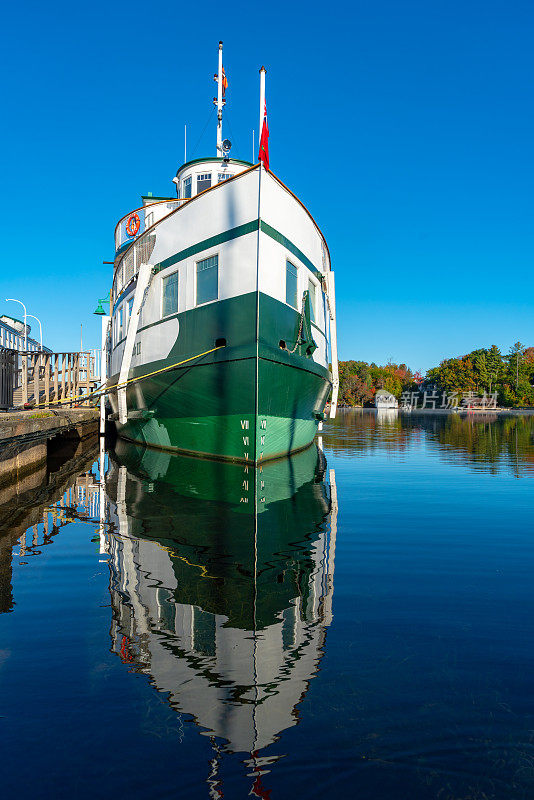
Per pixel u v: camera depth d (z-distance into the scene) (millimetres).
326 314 18375
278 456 14367
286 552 5773
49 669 3080
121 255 20766
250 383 11664
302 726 2488
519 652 3299
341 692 2787
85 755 2303
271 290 11953
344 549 5918
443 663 3131
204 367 12859
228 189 12180
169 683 2904
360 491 10188
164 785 2119
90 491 10227
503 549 5961
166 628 3686
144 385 16062
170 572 5043
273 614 3939
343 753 2301
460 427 40062
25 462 12633
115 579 4824
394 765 2232
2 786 2115
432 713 2594
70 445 22000
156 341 15344
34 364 29984
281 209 12477
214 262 12734
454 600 4270
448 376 122562
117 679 2951
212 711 2627
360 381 141750
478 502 9055
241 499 9172
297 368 13383
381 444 22938
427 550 5895
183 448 15555
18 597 4359
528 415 80125
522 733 2438
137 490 10227
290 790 2088
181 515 7844
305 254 14422
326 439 26234
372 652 3283
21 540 6410
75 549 5957
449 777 2158
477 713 2598
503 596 4379
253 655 3242
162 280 15070
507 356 123062
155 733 2451
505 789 2086
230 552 5773
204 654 3266
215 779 2150
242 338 11758
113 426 30031
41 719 2566
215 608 4090
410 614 3949
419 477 12297
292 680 2918
